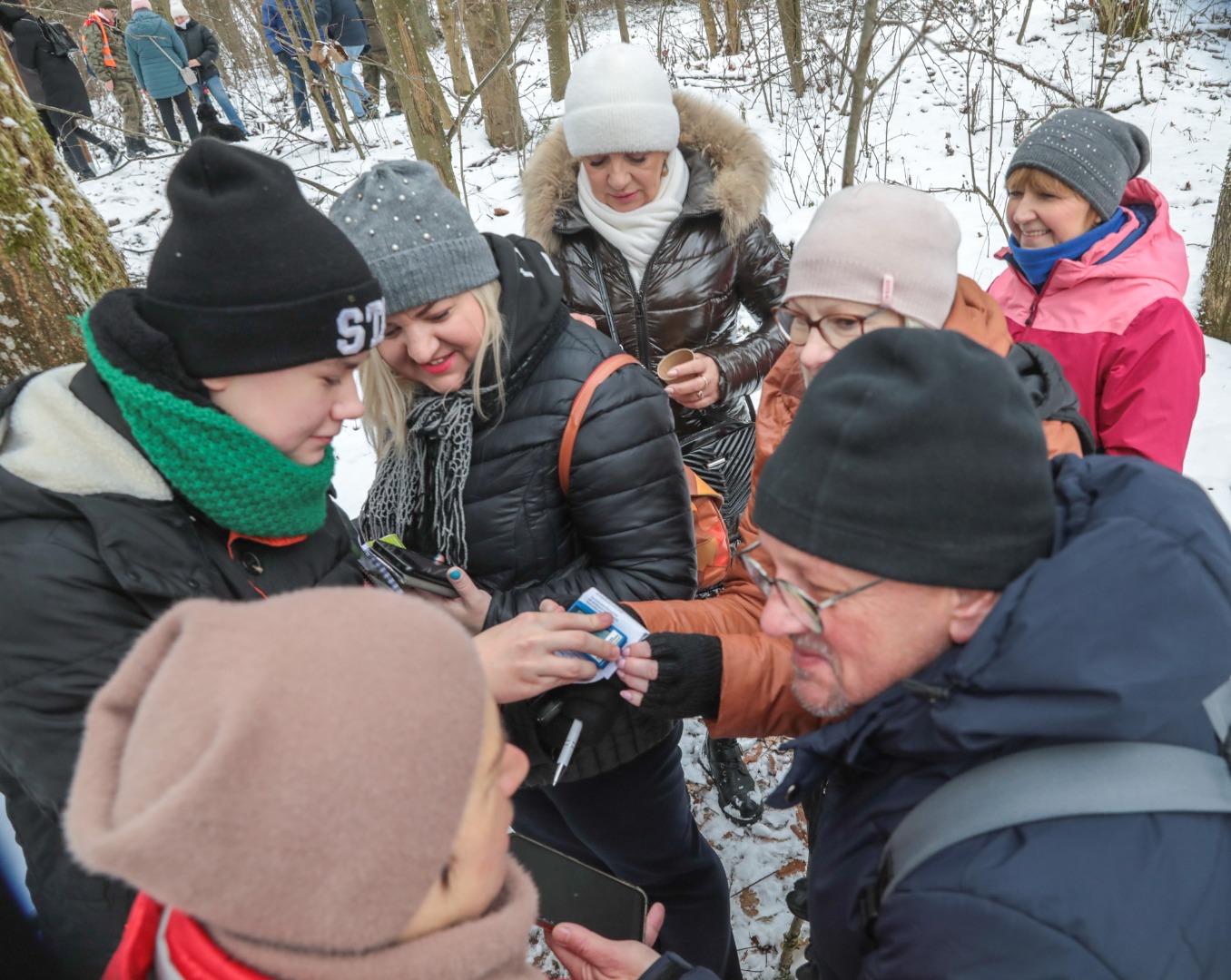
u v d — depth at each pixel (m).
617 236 2.38
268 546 1.27
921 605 0.88
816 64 8.15
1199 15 9.88
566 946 1.13
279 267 1.07
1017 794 0.80
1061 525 0.90
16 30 8.06
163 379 1.07
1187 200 6.37
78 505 1.06
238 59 12.64
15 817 1.19
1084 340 2.25
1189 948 0.73
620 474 1.63
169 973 0.63
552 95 7.95
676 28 11.08
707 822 2.57
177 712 0.57
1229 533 0.85
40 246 2.32
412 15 3.38
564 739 1.54
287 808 0.53
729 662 1.42
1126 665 0.76
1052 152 2.26
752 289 2.52
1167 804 0.77
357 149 7.80
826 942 1.04
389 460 1.81
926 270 1.46
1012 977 0.74
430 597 1.59
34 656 1.03
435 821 0.57
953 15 4.32
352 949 0.57
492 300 1.57
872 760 1.00
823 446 0.88
